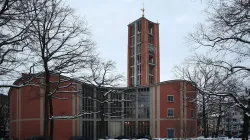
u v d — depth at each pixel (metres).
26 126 51.09
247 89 21.17
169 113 58.59
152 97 60.31
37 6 12.82
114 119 62.47
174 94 59.06
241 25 12.44
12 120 55.62
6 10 11.20
